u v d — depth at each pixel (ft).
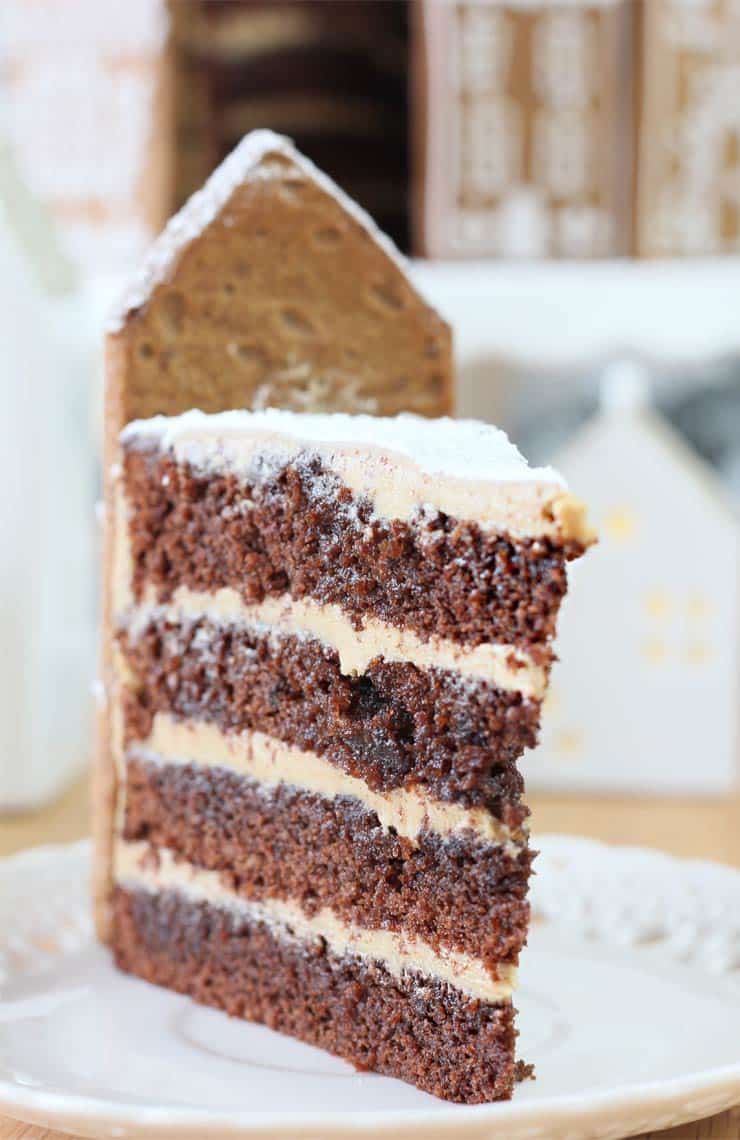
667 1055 1.69
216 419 1.80
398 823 1.72
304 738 1.77
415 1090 1.69
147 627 1.86
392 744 1.71
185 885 1.85
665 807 2.43
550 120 2.36
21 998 1.81
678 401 2.69
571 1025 1.74
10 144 2.25
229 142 2.43
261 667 1.79
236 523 1.78
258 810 1.81
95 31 2.40
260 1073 1.70
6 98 2.42
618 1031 1.73
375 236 1.94
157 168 2.43
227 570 1.80
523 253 2.38
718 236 2.38
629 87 2.36
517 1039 1.72
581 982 1.82
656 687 2.45
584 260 2.38
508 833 1.67
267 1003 1.79
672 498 2.43
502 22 2.34
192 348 1.88
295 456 1.74
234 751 1.82
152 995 1.84
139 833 1.88
